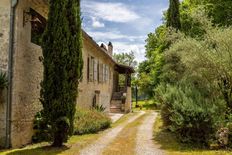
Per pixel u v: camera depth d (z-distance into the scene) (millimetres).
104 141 13078
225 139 11648
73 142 12695
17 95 11648
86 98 21203
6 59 11445
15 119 11547
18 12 11680
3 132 11297
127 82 35062
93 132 16125
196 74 13938
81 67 11727
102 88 27281
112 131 16703
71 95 11359
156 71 33219
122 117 25688
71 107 11375
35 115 13328
